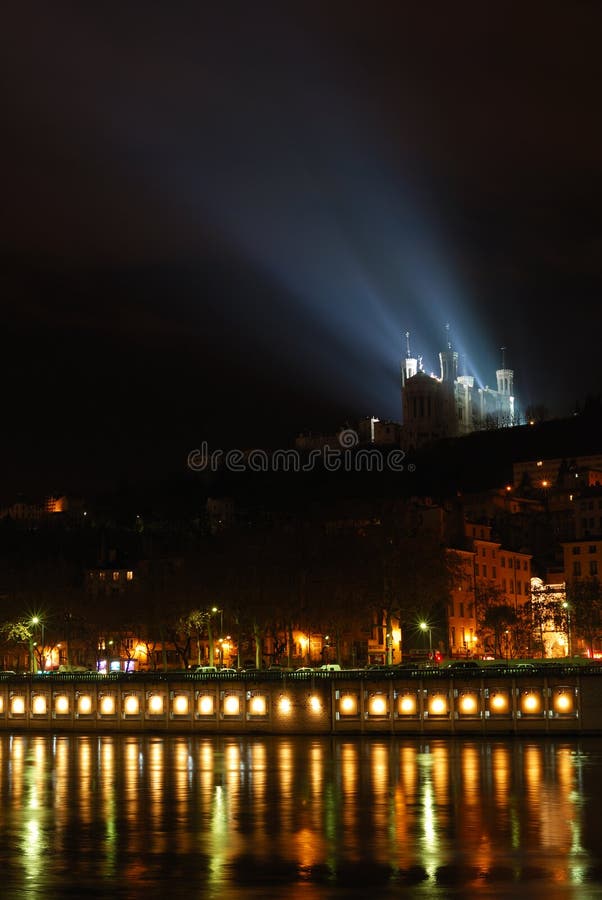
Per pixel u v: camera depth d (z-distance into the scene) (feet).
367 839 352.69
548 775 478.59
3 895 286.25
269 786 467.52
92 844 352.08
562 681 638.12
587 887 286.66
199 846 346.54
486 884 291.17
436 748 589.32
